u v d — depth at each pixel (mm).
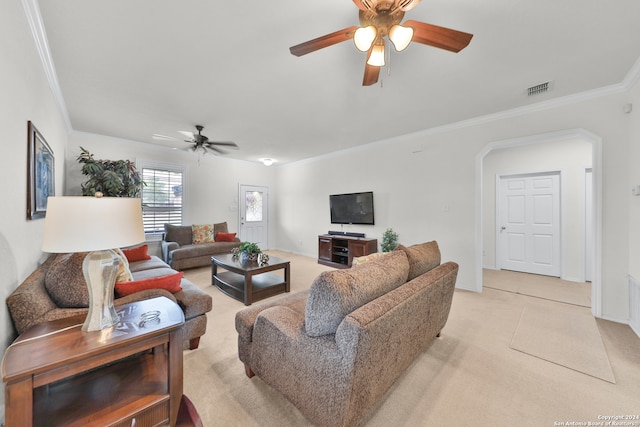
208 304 2160
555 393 1609
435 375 1787
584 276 4090
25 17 1589
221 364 1917
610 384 1686
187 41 1934
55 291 1480
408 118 3535
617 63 2213
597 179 2688
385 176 4613
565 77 2449
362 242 4551
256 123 3734
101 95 2832
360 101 2982
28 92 1704
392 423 1388
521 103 3029
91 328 1202
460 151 3682
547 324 2553
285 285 3537
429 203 4027
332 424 1189
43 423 1087
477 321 2631
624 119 2566
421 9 1624
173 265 4465
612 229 2631
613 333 2354
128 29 1799
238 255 3676
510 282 4016
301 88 2674
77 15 1657
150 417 1218
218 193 6105
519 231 4719
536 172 4504
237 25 1767
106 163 3980
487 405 1516
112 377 1385
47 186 2324
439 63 2215
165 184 5246
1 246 1273
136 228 1314
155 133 4238
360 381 1178
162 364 1508
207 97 2885
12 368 926
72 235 1113
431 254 2170
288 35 1875
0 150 1267
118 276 1947
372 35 1447
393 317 1307
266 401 1553
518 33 1839
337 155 5492
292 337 1385
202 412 1466
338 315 1238
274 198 7242
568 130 2838
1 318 1225
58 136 3023
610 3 1557
